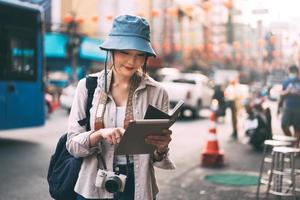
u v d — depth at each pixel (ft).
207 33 151.12
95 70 78.64
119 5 106.32
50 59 94.32
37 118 38.68
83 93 9.00
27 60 37.55
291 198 21.36
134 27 8.53
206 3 82.02
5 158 30.35
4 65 35.32
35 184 23.18
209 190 22.79
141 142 8.30
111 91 8.98
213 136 30.01
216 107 60.44
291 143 23.43
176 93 66.59
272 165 19.86
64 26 83.25
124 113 8.84
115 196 8.80
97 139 8.46
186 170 27.86
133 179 8.83
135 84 9.01
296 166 29.01
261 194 22.24
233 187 23.54
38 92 38.70
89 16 100.63
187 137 44.60
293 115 32.07
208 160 29.50
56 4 90.12
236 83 46.14
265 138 36.60
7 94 35.63
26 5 37.04
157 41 130.41
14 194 21.13
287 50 50.11
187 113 76.74
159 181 24.59
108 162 8.80
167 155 9.05
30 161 29.37
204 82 74.79
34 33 38.06
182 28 155.33
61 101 67.05
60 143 9.45
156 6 127.75
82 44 94.02
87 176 8.83
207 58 160.25
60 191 9.21
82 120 8.91
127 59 8.61
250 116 38.14
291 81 32.35
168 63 141.90
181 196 21.44
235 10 67.15
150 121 7.93
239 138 45.70
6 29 35.27
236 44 101.55
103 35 102.06
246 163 30.76
